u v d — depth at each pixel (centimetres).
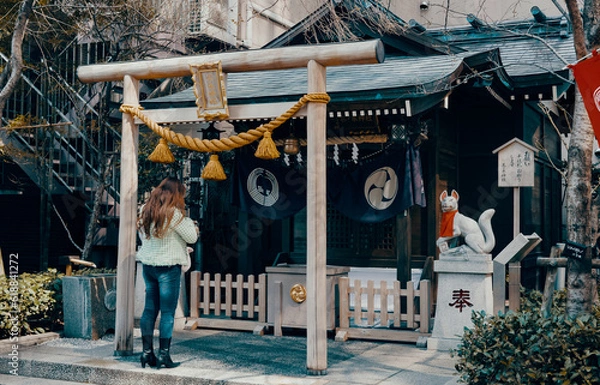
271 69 590
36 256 1188
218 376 549
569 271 510
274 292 779
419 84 668
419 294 708
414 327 709
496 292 662
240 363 607
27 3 786
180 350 672
